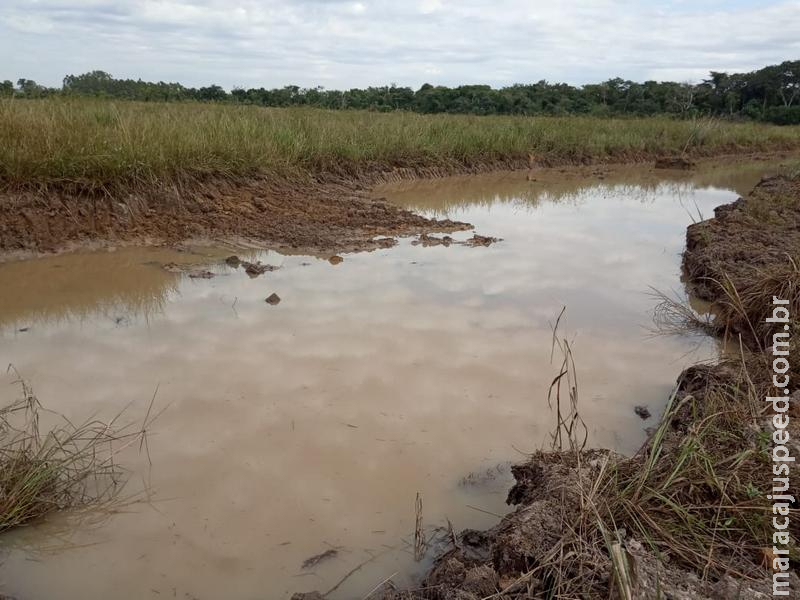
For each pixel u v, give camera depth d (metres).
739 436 3.36
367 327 5.17
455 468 3.44
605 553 2.57
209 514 3.04
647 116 30.70
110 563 2.76
